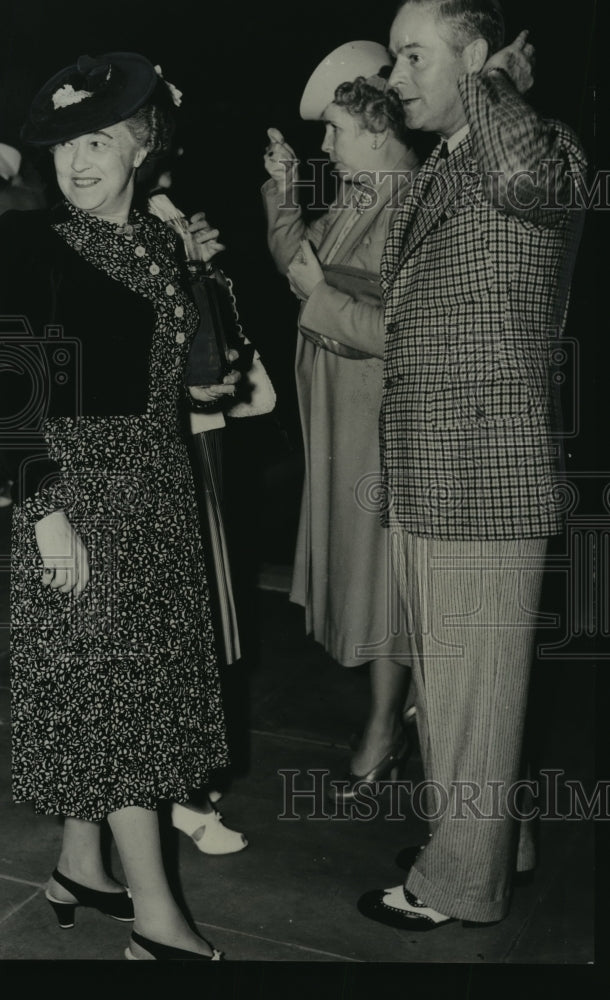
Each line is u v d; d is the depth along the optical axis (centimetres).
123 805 211
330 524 283
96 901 233
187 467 221
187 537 218
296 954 230
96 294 205
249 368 262
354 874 258
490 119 200
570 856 267
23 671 212
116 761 210
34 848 263
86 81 208
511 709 224
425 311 215
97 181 207
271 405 265
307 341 282
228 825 277
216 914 242
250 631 392
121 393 207
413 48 213
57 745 210
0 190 310
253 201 438
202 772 222
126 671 210
